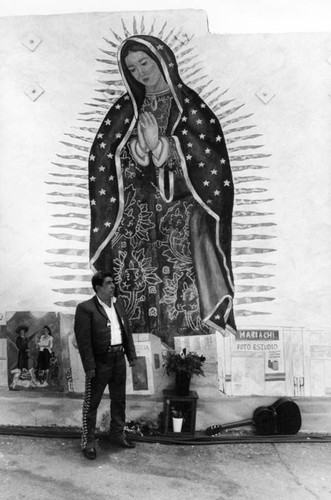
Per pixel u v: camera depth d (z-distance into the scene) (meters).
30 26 4.70
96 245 4.68
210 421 4.55
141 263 4.68
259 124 4.63
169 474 3.70
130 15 4.68
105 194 4.70
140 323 4.64
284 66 4.62
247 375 4.56
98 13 4.68
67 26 4.68
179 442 4.24
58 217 4.68
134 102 4.70
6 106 4.70
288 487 3.54
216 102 4.66
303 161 4.60
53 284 4.67
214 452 4.11
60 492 3.39
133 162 4.71
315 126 4.60
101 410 4.54
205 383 4.56
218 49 4.65
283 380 4.54
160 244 4.68
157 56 4.67
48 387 4.61
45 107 4.69
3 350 4.68
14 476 3.62
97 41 4.68
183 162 4.69
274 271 4.59
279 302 4.57
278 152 4.62
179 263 4.66
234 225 4.64
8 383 4.65
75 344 4.61
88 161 4.70
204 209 4.67
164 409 4.38
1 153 4.69
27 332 4.66
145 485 3.52
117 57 4.68
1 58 4.70
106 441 4.27
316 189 4.59
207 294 4.62
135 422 4.50
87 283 4.66
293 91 4.61
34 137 4.70
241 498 3.36
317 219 4.58
